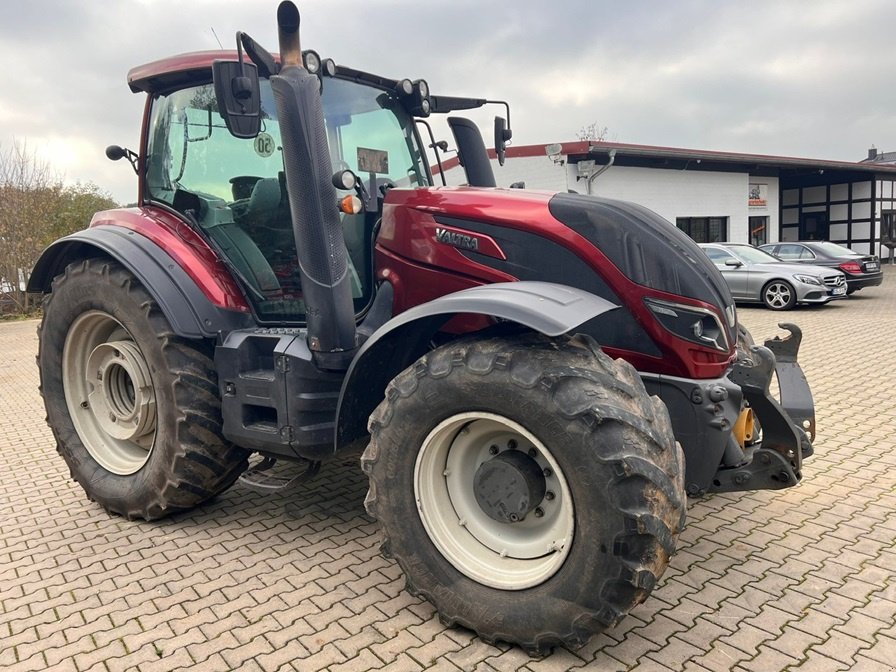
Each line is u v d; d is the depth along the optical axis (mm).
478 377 2406
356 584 3023
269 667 2443
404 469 2617
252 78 2762
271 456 3453
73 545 3562
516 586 2449
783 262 13812
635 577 2205
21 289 18406
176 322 3340
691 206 20656
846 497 3855
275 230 3447
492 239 3018
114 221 3945
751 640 2520
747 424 2986
